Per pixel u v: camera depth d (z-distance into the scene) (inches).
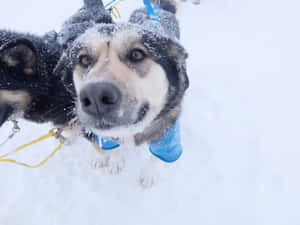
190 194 17.2
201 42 29.7
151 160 16.9
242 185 17.5
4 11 33.0
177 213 16.5
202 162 18.6
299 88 24.0
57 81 14.4
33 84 13.8
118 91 8.4
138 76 9.9
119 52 10.0
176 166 18.4
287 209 16.5
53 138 20.1
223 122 21.0
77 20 16.3
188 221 16.2
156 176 17.5
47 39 15.7
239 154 19.0
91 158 19.0
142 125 10.3
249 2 36.6
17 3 34.8
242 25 32.3
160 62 10.9
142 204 16.8
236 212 16.5
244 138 19.9
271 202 16.8
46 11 33.8
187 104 22.3
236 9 35.3
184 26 32.1
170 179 17.8
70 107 15.2
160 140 13.7
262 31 31.2
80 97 8.4
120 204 16.7
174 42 12.0
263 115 21.7
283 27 31.6
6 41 12.8
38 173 17.8
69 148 19.5
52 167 18.3
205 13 34.5
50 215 16.1
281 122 21.1
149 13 19.0
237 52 28.3
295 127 20.6
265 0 36.8
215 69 26.1
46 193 17.0
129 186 17.6
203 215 16.4
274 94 23.5
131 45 10.0
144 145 19.6
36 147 19.4
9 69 12.9
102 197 16.9
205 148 19.3
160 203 16.8
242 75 25.5
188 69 25.9
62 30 17.1
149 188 17.4
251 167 18.3
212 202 16.9
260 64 26.8
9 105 13.7
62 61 12.9
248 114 21.8
